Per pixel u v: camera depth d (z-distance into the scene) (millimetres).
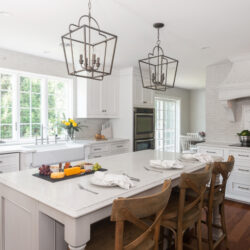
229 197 3705
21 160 3000
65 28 2604
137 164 2174
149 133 4969
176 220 1664
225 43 3121
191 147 7105
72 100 4316
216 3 2045
